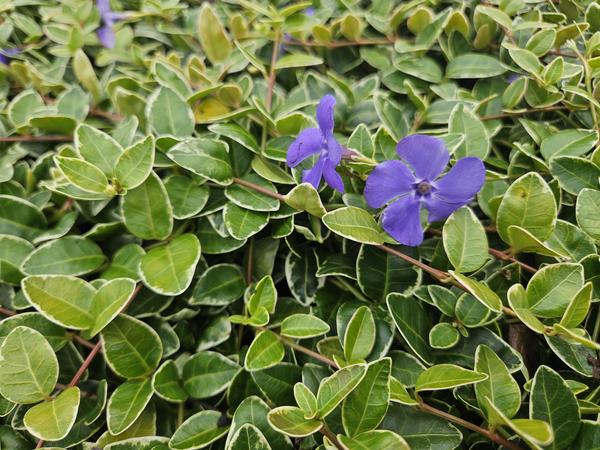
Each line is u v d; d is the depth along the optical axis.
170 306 0.18
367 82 0.23
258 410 0.16
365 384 0.15
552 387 0.15
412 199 0.17
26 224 0.19
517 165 0.20
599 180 0.18
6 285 0.18
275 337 0.17
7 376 0.16
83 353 0.18
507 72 0.23
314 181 0.18
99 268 0.18
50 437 0.15
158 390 0.16
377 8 0.26
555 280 0.16
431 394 0.17
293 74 0.25
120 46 0.26
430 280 0.18
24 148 0.22
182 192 0.19
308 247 0.19
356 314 0.17
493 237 0.19
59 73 0.24
